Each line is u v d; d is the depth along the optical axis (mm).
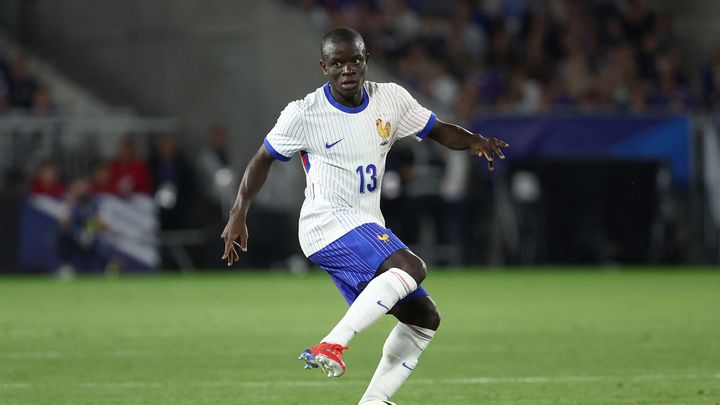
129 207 69125
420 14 87938
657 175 70812
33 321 42625
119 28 80812
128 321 42531
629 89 81312
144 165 69500
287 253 71688
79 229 67938
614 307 47594
